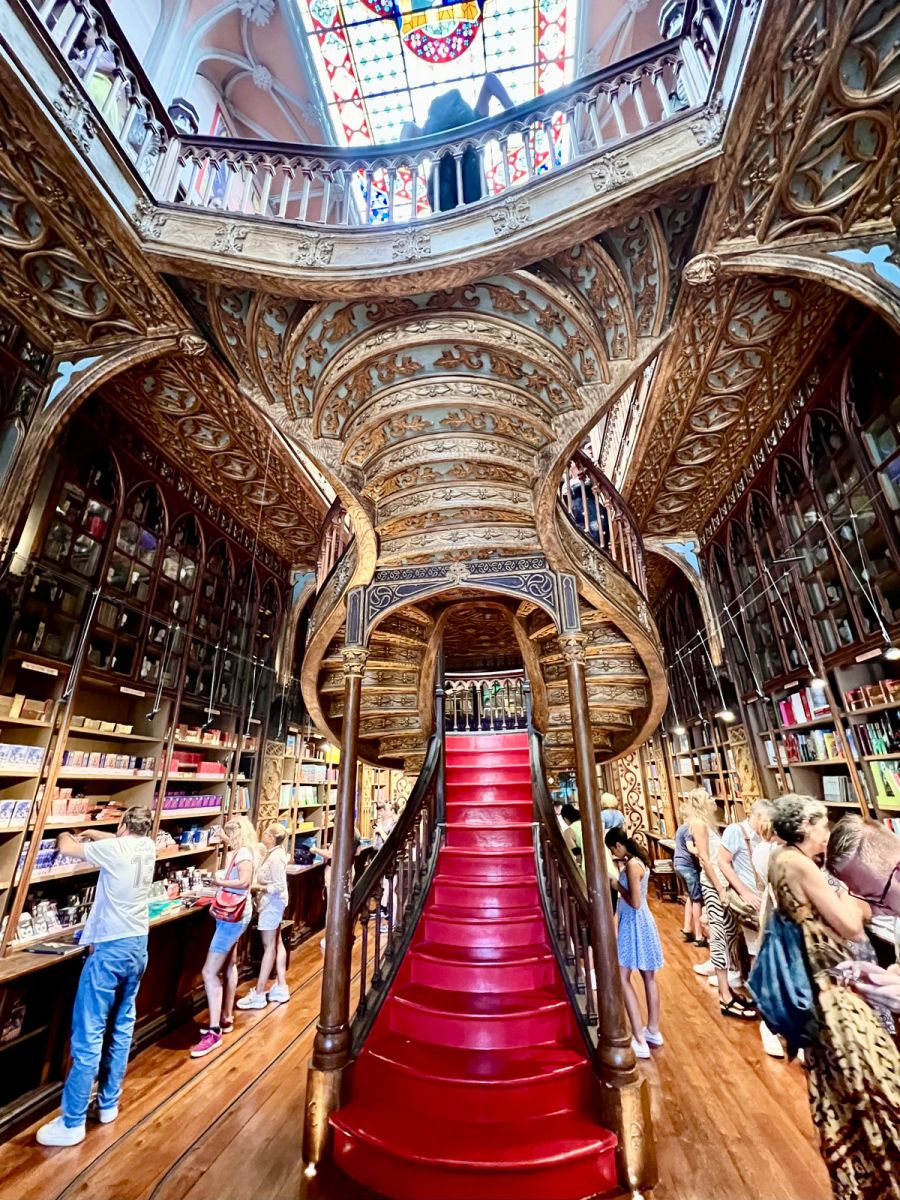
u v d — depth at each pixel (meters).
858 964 1.54
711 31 2.85
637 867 3.39
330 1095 2.40
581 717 3.05
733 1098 2.68
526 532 3.47
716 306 3.69
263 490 5.75
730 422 4.84
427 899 3.83
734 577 5.85
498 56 8.07
